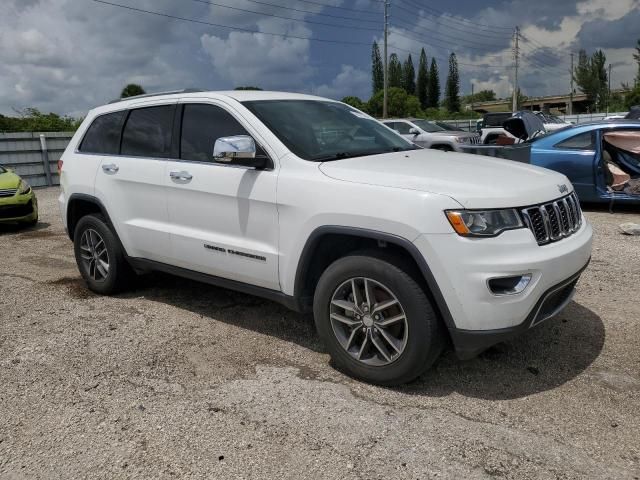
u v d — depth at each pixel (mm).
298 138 3969
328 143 4082
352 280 3436
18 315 4867
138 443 2965
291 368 3756
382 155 4000
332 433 2992
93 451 2910
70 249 7680
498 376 3561
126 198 4840
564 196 3602
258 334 4332
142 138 4805
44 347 4164
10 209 9062
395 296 3266
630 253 6281
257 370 3742
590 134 8633
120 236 4969
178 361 3904
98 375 3723
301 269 3666
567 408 3178
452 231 3061
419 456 2779
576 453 2775
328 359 3883
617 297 4887
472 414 3145
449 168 3621
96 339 4293
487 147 7488
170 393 3469
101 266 5281
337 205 3404
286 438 2963
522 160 7516
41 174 16047
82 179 5215
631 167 8836
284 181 3699
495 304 3070
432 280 3113
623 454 2758
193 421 3150
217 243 4117
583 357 3781
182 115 4516
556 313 3463
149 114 4801
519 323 3154
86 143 5375
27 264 6805
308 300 3832
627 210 8836
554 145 8859
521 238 3145
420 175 3400
